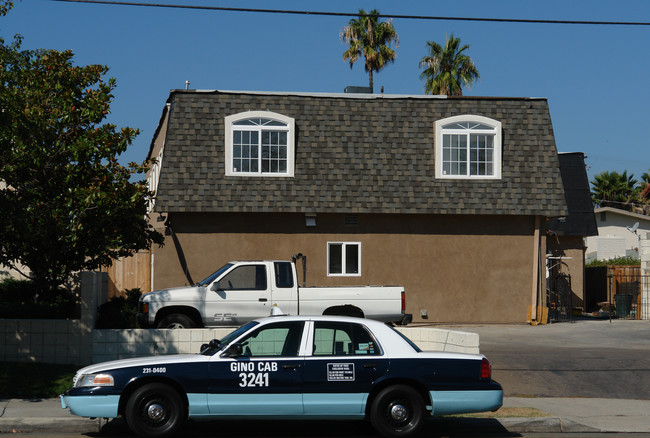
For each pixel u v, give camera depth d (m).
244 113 22.77
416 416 10.33
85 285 15.09
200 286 16.77
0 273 21.81
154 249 23.08
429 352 10.70
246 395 10.19
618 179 65.56
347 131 23.41
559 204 23.34
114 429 11.16
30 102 16.75
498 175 23.47
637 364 16.23
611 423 11.98
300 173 22.75
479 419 11.70
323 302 16.75
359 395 10.29
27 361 14.94
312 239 22.78
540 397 13.86
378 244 23.02
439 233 23.30
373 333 10.56
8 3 15.38
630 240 49.81
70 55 17.89
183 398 10.29
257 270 16.83
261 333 10.55
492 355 16.98
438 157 23.38
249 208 22.12
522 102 24.39
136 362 10.37
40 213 16.11
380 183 22.92
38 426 11.07
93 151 16.81
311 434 11.06
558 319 25.95
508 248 23.53
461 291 23.27
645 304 26.19
